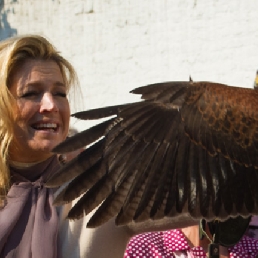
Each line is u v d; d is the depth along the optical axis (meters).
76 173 2.68
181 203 2.62
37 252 3.54
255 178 2.73
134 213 2.61
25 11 10.68
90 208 2.64
